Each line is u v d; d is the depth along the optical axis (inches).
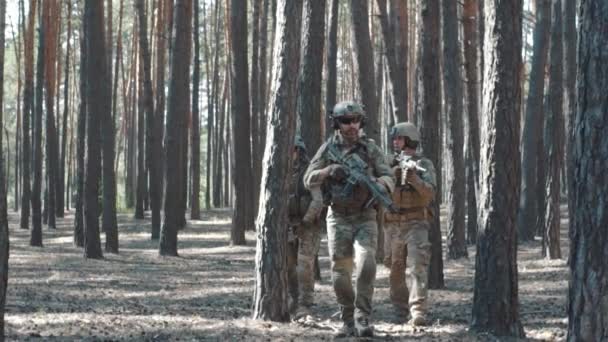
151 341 322.7
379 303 473.1
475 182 909.8
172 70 864.3
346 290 316.5
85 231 832.3
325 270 702.5
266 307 368.8
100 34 823.7
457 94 764.0
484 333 340.5
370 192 307.9
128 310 432.5
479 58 994.1
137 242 1081.4
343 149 316.2
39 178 1006.4
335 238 312.5
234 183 994.1
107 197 895.7
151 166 1126.4
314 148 591.5
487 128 339.3
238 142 979.3
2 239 241.8
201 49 2406.5
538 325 389.4
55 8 1248.2
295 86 365.1
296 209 374.0
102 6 821.9
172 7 1218.0
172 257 861.2
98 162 830.5
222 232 1225.4
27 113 1261.1
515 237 342.0
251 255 895.1
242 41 957.8
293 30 359.3
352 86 1973.4
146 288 569.9
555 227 752.3
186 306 461.7
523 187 941.2
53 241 1118.4
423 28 539.8
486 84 340.5
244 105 976.9
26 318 383.9
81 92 948.6
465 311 438.6
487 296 342.6
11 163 3211.1
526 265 726.5
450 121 767.1
